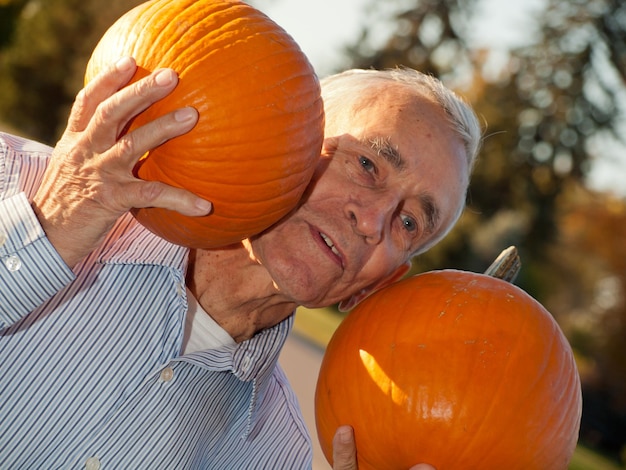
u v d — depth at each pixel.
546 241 31.98
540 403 2.39
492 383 2.36
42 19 26.77
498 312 2.48
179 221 2.22
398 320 2.51
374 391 2.45
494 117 32.19
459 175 2.80
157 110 2.03
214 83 2.04
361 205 2.58
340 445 2.48
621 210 31.89
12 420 2.33
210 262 2.66
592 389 27.17
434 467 2.39
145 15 2.13
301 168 2.20
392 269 2.83
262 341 2.77
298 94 2.14
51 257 2.08
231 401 2.77
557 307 32.31
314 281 2.56
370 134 2.63
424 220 2.77
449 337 2.42
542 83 32.72
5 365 2.31
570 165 32.25
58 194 2.04
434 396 2.36
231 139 2.05
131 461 2.45
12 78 27.03
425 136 2.68
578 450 20.00
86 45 27.28
